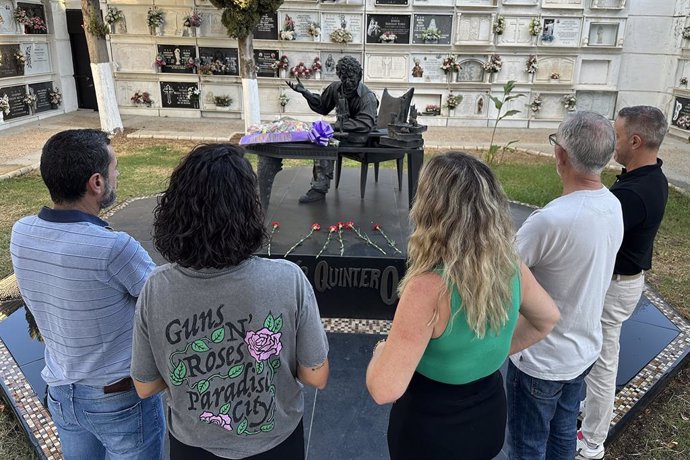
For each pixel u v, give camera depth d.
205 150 1.21
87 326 1.51
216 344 1.23
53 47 11.46
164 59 11.30
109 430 1.64
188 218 1.16
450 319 1.35
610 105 11.38
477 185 1.33
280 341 1.27
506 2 10.62
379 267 3.45
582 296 1.73
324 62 11.12
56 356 1.58
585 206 1.70
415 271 1.38
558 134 1.77
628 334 3.37
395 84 11.22
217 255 1.17
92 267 1.47
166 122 10.92
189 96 11.47
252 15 9.02
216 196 1.15
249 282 1.22
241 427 1.30
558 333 1.77
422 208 1.38
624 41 10.96
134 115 11.60
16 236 1.54
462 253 1.31
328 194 4.70
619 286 2.11
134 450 1.69
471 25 10.81
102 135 1.60
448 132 10.64
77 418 1.63
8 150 8.28
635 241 2.06
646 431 2.65
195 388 1.26
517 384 1.87
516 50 10.98
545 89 11.21
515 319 1.45
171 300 1.21
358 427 2.52
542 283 1.79
